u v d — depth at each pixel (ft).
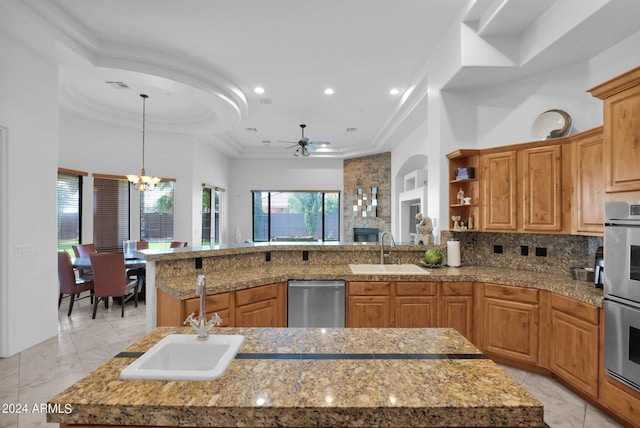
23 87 10.19
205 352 4.43
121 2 9.36
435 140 12.32
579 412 7.37
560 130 9.96
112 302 16.61
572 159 9.32
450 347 4.40
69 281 14.11
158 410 3.00
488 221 10.94
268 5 9.48
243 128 22.26
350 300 9.89
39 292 10.83
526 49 9.98
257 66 13.25
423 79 13.66
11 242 9.89
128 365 3.78
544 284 8.81
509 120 11.35
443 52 11.37
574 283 8.71
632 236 6.46
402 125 18.75
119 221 19.90
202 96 14.14
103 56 11.66
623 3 7.40
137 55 11.85
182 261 9.37
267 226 29.84
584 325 7.64
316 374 3.60
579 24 8.16
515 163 10.38
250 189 29.53
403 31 10.96
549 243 10.49
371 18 10.18
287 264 11.63
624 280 6.63
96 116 18.06
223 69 13.48
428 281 9.97
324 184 29.45
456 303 10.00
